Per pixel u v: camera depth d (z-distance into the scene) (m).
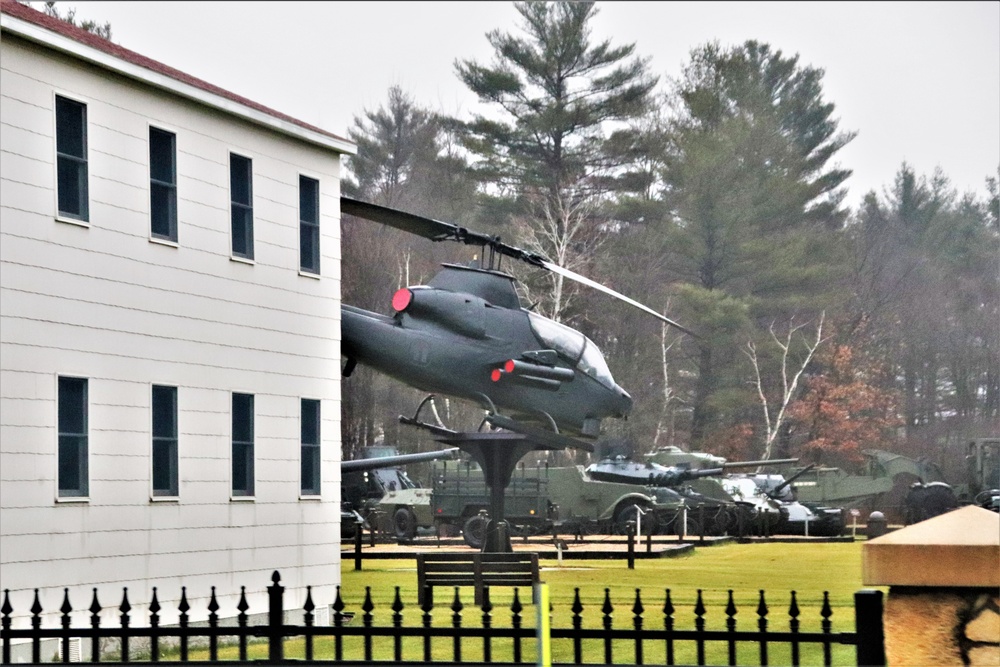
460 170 127.81
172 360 32.53
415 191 127.31
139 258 31.66
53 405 29.12
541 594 14.28
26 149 28.77
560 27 122.31
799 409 118.75
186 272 33.09
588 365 48.19
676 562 54.94
